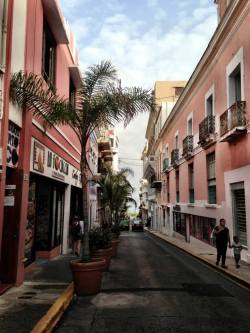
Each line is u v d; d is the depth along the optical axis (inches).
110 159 1667.1
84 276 336.8
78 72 662.5
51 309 263.1
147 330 238.5
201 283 417.4
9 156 331.3
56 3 459.8
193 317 271.4
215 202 764.0
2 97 299.4
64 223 653.3
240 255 542.0
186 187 1053.2
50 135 499.5
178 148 1179.9
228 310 293.9
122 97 368.2
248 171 547.5
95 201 1309.1
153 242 1138.0
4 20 301.4
